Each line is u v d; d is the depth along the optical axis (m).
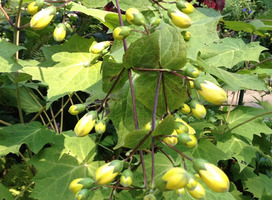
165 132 0.21
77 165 0.40
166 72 0.24
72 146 0.41
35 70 0.33
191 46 0.33
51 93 0.32
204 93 0.22
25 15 0.60
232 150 0.44
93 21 0.69
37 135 0.39
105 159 0.61
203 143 0.43
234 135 0.46
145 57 0.23
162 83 0.25
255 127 0.45
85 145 0.42
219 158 0.42
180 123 0.25
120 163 0.21
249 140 0.46
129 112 0.31
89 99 0.37
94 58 0.34
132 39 0.33
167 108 0.26
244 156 0.43
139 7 0.34
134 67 0.24
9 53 0.32
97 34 0.68
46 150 0.40
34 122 0.42
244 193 0.58
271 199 0.51
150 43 0.22
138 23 0.26
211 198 0.35
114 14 0.34
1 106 0.63
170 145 0.21
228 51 0.42
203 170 0.19
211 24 0.34
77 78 0.33
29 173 0.49
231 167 0.55
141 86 0.26
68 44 0.38
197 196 0.21
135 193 0.35
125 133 0.31
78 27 0.68
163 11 0.35
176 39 0.23
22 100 0.53
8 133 0.39
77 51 0.38
